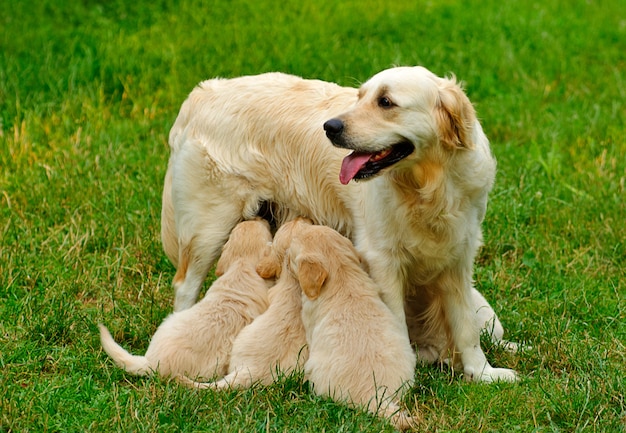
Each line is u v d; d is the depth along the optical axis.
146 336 6.78
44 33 12.88
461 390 5.95
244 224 6.75
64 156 9.66
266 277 6.40
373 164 5.74
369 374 5.50
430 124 5.69
